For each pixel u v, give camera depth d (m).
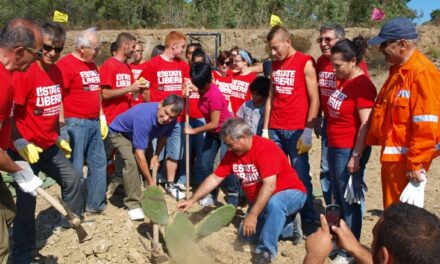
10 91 3.05
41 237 4.72
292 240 4.77
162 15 36.00
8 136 3.27
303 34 24.52
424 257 1.48
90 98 4.84
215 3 31.55
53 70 4.16
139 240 4.61
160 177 6.14
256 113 5.46
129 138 4.83
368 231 5.07
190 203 4.32
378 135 3.72
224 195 5.93
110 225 4.81
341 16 29.72
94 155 5.00
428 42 21.22
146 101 5.73
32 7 36.72
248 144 4.06
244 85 6.31
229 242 4.72
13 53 3.01
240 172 4.23
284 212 4.28
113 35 25.67
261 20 30.42
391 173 3.61
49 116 4.09
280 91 4.81
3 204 3.29
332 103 4.14
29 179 3.35
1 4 36.81
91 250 4.36
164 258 4.19
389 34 3.43
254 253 4.50
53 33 3.96
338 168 4.19
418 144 3.37
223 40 24.97
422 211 1.58
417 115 3.36
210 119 5.20
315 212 5.45
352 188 4.06
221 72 6.46
